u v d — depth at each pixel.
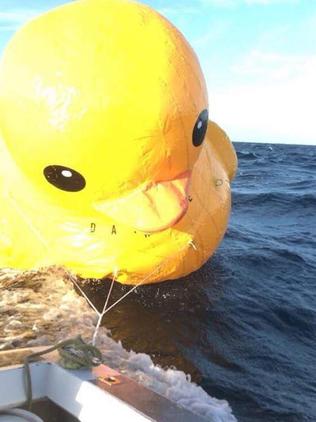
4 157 5.42
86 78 4.26
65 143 4.37
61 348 2.88
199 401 3.66
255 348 4.84
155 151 4.46
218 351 4.68
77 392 2.61
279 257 7.78
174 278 5.67
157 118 4.33
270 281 6.69
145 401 2.48
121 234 5.08
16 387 2.67
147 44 4.42
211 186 5.82
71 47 4.34
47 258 5.38
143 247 5.16
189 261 5.53
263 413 3.85
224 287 6.24
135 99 4.27
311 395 4.16
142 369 4.02
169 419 2.34
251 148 58.59
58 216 5.19
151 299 5.48
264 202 13.12
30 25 4.68
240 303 5.80
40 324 4.52
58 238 5.26
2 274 5.49
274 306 5.83
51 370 2.78
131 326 4.89
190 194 5.39
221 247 8.16
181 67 4.52
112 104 4.23
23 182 5.23
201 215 5.54
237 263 7.32
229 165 6.61
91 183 4.61
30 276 5.44
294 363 4.65
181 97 4.44
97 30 4.39
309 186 17.17
